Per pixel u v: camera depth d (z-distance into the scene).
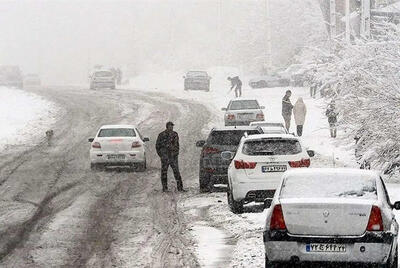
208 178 56.16
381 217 26.08
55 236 38.47
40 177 65.00
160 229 40.56
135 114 126.50
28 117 120.62
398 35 60.59
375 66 60.22
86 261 32.19
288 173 29.02
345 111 61.25
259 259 31.56
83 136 99.44
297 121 94.62
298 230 26.28
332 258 25.97
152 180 64.31
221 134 56.50
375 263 25.91
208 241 36.66
